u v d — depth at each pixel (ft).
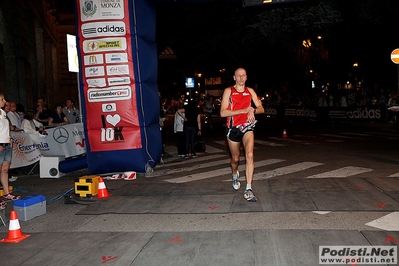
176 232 18.60
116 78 33.68
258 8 40.24
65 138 39.65
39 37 83.35
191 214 21.47
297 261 14.85
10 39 58.90
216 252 15.97
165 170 35.99
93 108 33.91
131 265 15.25
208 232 18.33
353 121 81.30
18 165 35.42
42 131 38.04
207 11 93.61
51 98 93.81
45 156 35.76
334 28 81.00
